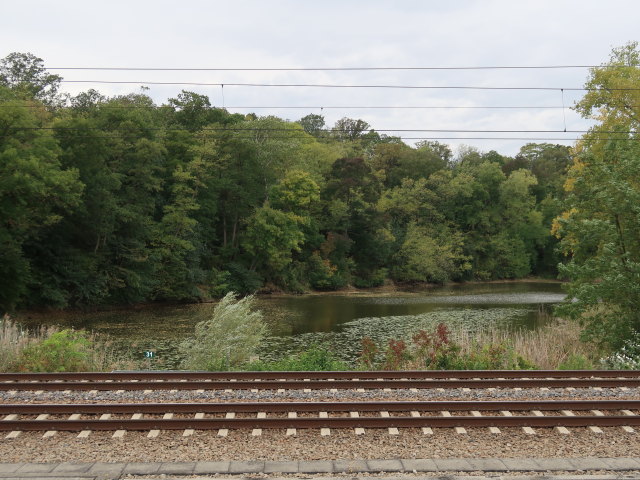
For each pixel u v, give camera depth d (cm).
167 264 4950
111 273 4416
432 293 6231
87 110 5438
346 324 3491
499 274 8450
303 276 6388
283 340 2803
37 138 3341
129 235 4641
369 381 1214
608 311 2178
